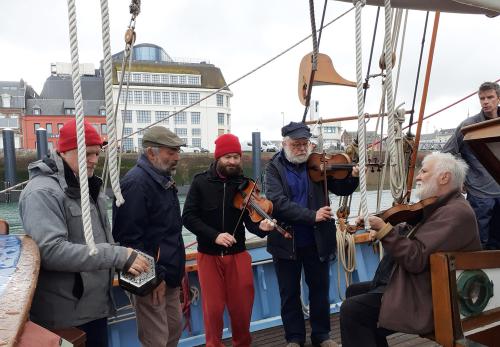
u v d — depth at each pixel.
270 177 2.70
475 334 1.71
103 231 1.79
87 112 41.34
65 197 1.60
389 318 1.79
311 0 2.09
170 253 2.14
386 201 9.14
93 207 1.74
